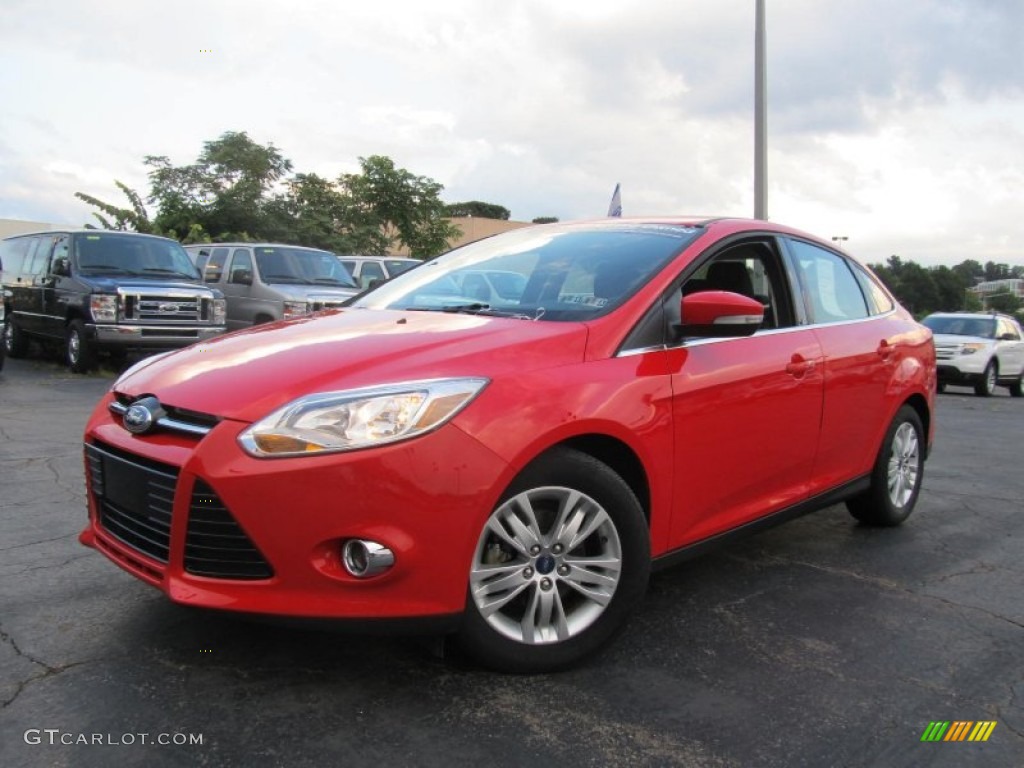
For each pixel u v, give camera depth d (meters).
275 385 2.67
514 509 2.76
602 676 2.91
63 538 4.19
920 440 5.11
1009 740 2.60
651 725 2.59
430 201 34.38
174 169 27.64
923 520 5.27
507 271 3.89
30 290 12.90
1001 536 4.93
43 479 5.40
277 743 2.40
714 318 3.21
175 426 2.72
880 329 4.75
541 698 2.73
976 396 17.75
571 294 3.47
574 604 2.98
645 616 3.50
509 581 2.77
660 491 3.18
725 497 3.54
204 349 3.25
